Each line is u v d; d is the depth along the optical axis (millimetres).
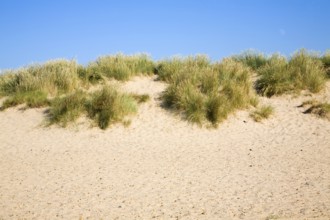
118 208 5695
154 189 6465
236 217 5250
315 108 11328
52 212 5598
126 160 8281
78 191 6457
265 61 14438
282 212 5383
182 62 14461
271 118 11109
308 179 6848
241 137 9953
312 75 12594
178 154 8672
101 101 11305
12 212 5629
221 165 7793
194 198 6016
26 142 9977
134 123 10945
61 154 8906
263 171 7359
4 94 13352
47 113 11711
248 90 12242
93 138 10109
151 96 12453
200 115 10820
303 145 9242
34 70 14383
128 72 13602
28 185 6824
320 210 5434
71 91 12945
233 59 15008
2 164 8250
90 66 14266
